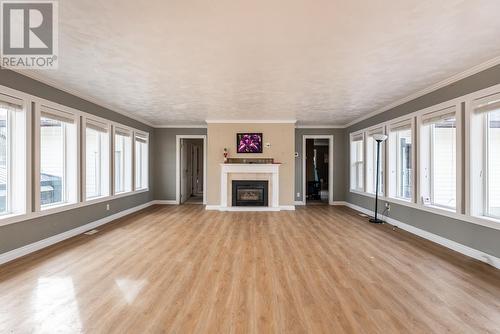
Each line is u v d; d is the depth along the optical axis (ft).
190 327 7.25
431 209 15.21
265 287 9.61
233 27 8.67
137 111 21.77
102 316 7.72
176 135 29.07
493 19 8.20
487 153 12.42
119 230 17.60
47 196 14.96
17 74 12.39
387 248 13.99
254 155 25.52
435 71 12.62
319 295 9.05
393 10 7.73
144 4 7.42
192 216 22.40
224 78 13.61
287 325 7.38
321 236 16.33
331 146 28.99
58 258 12.31
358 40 9.57
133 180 24.02
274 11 7.77
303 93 16.33
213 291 9.28
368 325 7.40
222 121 25.45
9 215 12.25
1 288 9.37
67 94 15.65
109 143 20.04
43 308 8.12
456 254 13.06
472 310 8.16
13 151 12.80
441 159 15.16
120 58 11.12
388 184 19.85
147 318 7.64
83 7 7.57
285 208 25.58
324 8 7.63
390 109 19.49
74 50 10.36
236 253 13.17
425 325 7.41
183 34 9.12
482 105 11.99
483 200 12.50
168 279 10.19
